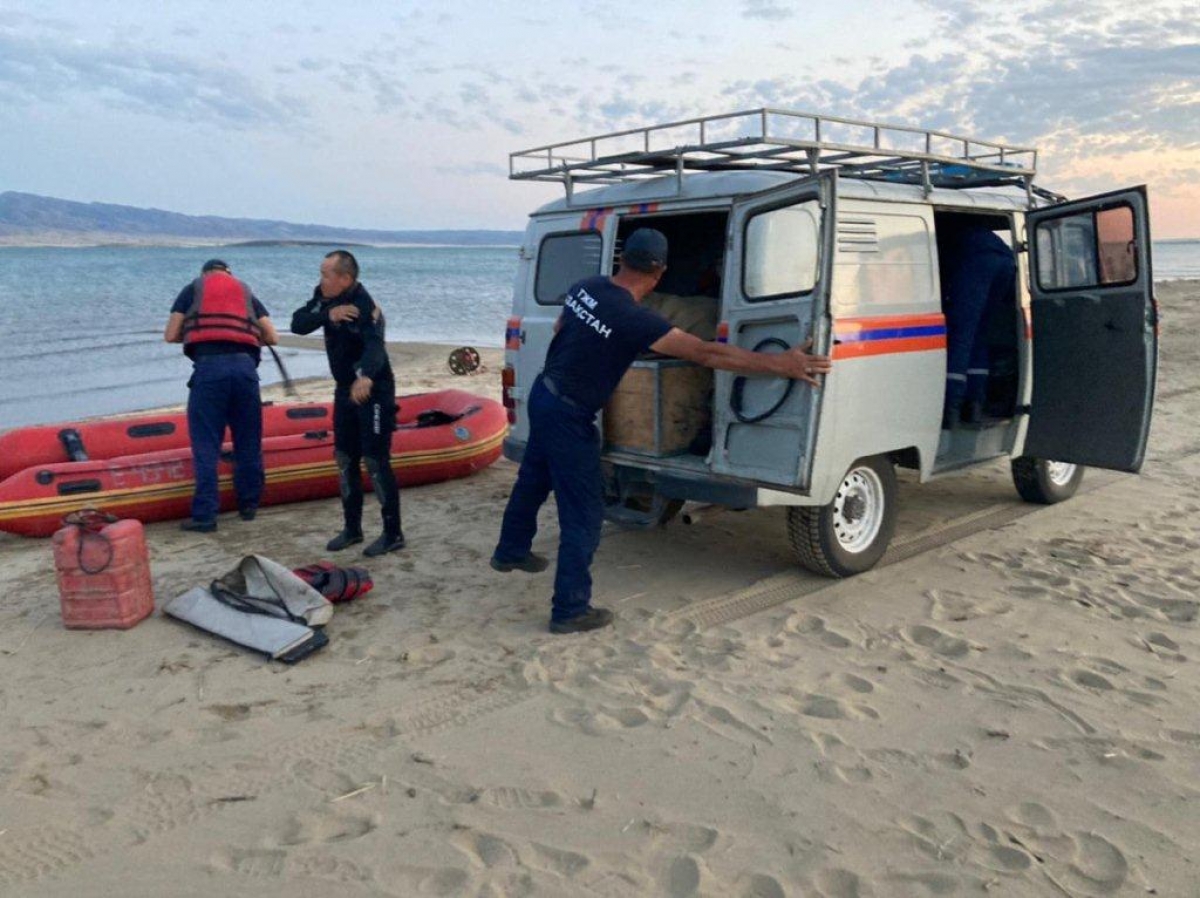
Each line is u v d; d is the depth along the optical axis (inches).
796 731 152.9
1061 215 245.8
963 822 128.4
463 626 199.0
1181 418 418.6
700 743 150.0
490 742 151.7
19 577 234.8
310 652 184.1
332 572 210.1
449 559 241.8
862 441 212.2
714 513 229.1
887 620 199.3
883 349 214.7
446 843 125.5
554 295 248.1
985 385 265.1
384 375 236.2
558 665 179.5
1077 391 250.5
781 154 218.8
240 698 168.1
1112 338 240.8
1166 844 123.0
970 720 156.3
